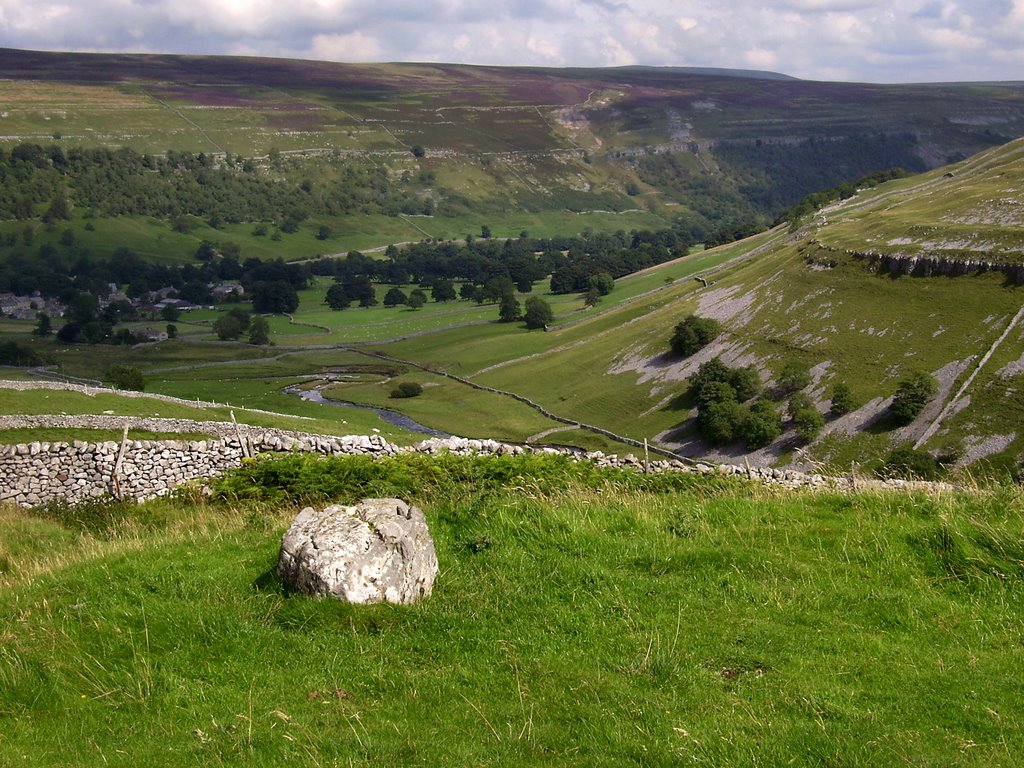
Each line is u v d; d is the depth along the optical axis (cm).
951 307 11575
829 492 1574
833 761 778
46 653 1012
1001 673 920
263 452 2581
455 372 15725
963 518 1302
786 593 1127
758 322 13450
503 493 1606
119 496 2497
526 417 12612
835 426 10231
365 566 1095
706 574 1188
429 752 813
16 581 1322
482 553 1255
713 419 10562
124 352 18188
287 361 17438
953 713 848
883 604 1077
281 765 805
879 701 876
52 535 1955
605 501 1559
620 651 991
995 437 9138
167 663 993
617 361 14125
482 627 1055
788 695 886
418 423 12325
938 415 9744
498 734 840
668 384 12700
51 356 17438
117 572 1255
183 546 1400
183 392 13712
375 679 950
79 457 2541
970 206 15288
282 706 904
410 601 1112
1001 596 1099
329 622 1055
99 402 5194
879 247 13700
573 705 888
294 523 1180
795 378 11262
